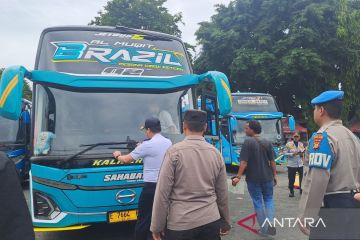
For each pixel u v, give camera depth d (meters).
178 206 3.40
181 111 6.32
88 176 5.45
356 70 27.86
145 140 5.37
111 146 5.67
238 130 16.58
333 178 3.23
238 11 30.06
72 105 5.79
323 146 3.20
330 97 3.38
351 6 31.16
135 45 6.44
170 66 6.53
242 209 8.63
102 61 6.11
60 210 5.41
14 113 5.09
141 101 6.11
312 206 3.21
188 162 3.45
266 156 6.34
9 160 2.19
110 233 6.84
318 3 28.06
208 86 6.73
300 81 26.89
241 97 17.22
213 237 3.45
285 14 28.58
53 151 5.50
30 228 2.16
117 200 5.54
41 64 6.03
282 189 11.70
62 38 6.19
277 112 17.17
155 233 3.50
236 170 18.22
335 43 27.38
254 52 27.72
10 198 2.11
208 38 30.05
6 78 5.11
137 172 5.66
